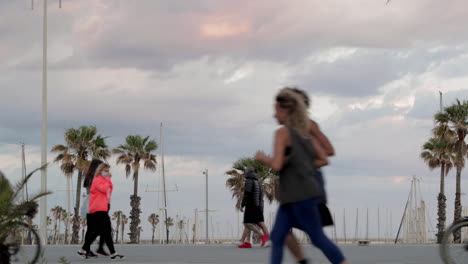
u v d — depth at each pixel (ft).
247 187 64.08
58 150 192.65
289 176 23.68
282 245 24.34
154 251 59.52
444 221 190.70
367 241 72.23
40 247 37.55
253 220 64.13
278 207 24.34
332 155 26.14
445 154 188.65
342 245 71.00
